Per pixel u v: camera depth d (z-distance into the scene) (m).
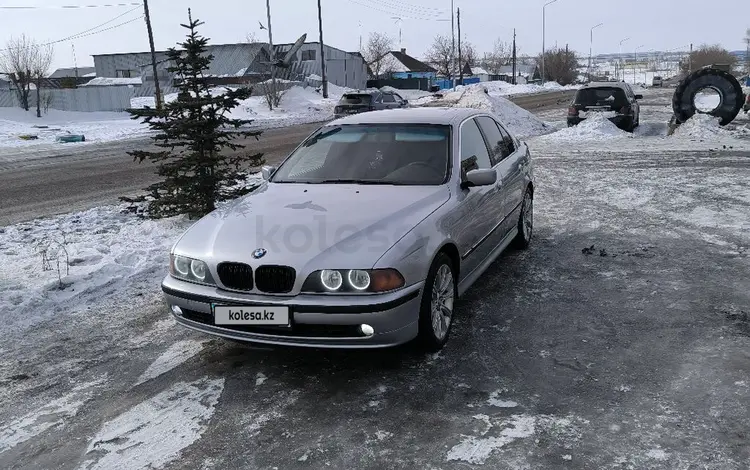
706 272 5.48
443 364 3.91
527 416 3.28
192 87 7.23
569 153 13.79
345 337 3.53
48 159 16.84
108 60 55.38
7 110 32.75
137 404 3.58
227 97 7.29
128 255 6.42
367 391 3.62
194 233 4.07
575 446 3.00
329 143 5.13
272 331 3.60
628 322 4.46
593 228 7.14
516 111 20.41
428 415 3.33
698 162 11.65
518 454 2.96
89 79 53.97
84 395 3.71
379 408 3.42
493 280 5.46
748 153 12.55
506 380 3.68
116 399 3.65
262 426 3.30
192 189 7.40
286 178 4.84
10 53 36.03
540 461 2.90
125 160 16.03
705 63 112.06
